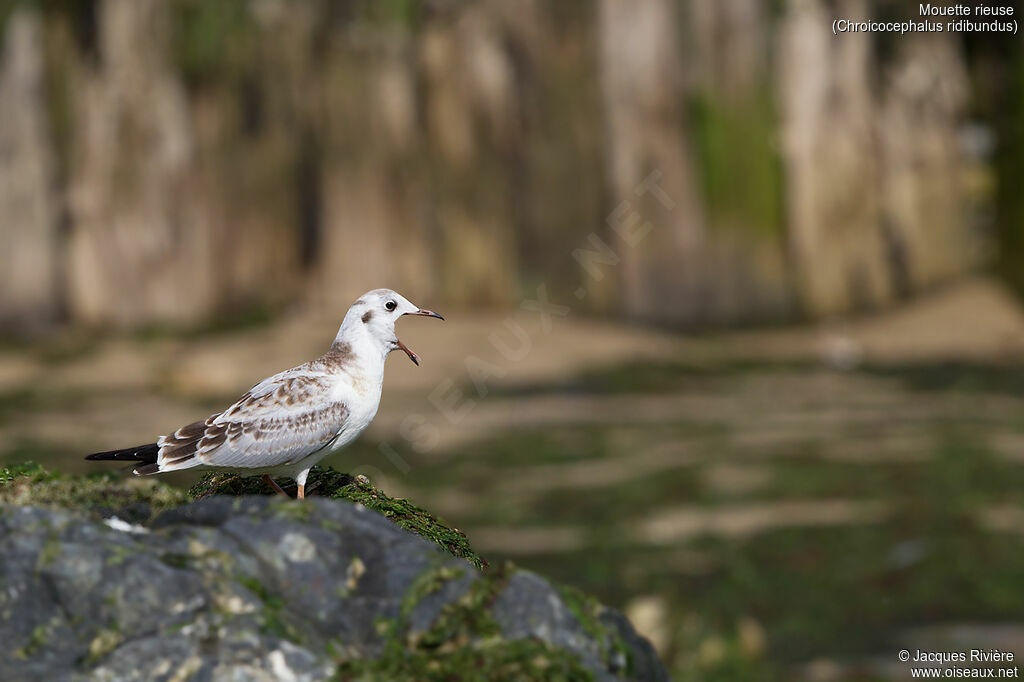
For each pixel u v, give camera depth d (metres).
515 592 2.75
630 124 28.67
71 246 28.11
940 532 13.05
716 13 28.72
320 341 26.62
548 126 29.08
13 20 27.84
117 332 27.83
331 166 29.27
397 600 2.72
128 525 2.87
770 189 29.00
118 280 28.14
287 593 2.69
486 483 16.00
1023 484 15.02
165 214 28.34
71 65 28.16
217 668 2.49
